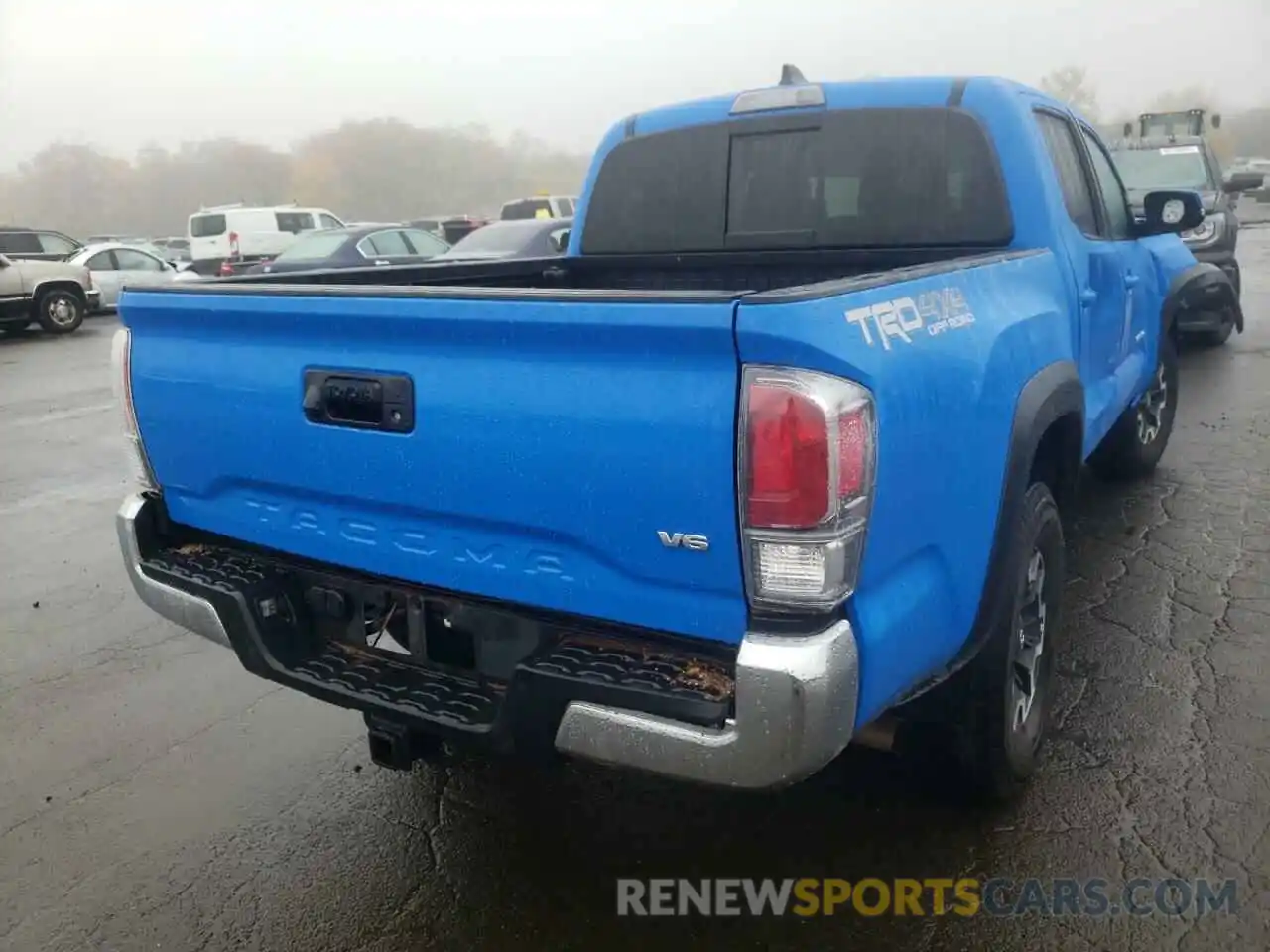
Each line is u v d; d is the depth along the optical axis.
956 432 2.53
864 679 2.22
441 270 4.21
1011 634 2.91
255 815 3.41
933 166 3.83
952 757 3.03
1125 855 2.97
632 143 4.46
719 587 2.17
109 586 5.64
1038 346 3.16
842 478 2.09
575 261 4.67
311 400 2.66
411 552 2.62
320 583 2.88
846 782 3.39
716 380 2.08
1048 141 4.02
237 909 2.96
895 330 2.32
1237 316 6.75
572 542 2.34
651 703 2.22
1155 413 6.21
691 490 2.13
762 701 2.10
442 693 2.62
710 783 2.18
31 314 18.36
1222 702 3.75
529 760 2.44
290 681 2.83
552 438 2.27
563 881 3.03
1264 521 5.62
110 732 4.00
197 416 2.93
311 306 2.56
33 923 2.93
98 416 10.73
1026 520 3.04
